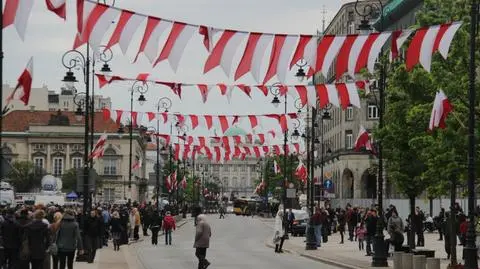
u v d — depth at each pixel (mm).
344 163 99438
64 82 38031
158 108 52000
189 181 153375
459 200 54312
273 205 123562
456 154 28906
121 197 124375
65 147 126062
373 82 37094
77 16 18984
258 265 34594
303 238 61031
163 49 20297
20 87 19703
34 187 106125
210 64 21125
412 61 22875
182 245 50531
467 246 25578
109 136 124938
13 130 126562
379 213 33094
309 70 23453
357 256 39188
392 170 36625
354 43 22594
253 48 21531
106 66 43875
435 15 30797
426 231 65688
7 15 18016
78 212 40781
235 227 87125
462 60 29125
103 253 39781
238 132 60094
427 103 31500
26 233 20609
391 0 77375
